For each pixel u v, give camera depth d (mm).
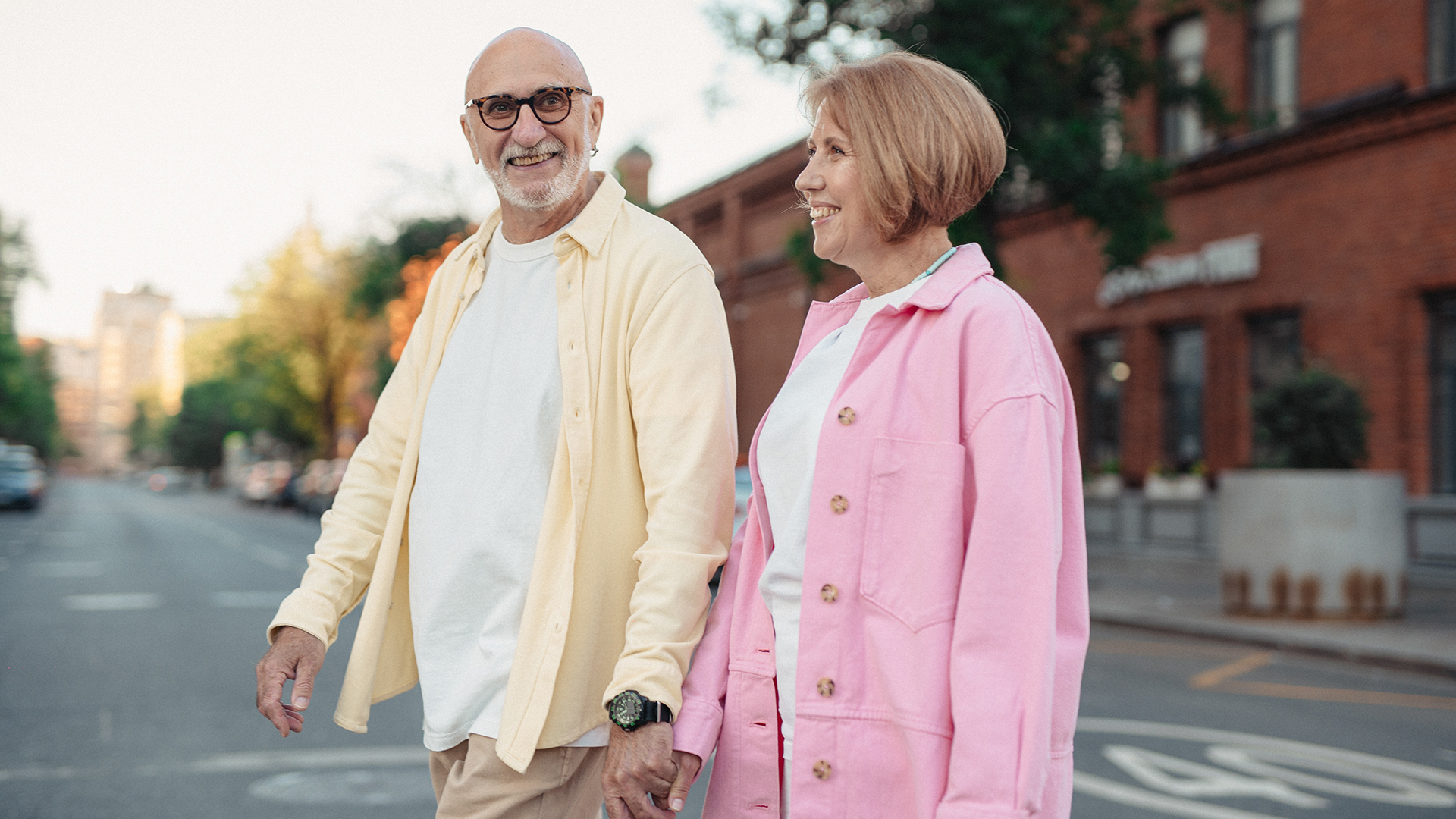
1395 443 14336
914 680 1484
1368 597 10250
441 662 1953
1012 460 1450
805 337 1863
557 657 1850
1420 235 14078
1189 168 17297
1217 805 4684
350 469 2189
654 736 1698
